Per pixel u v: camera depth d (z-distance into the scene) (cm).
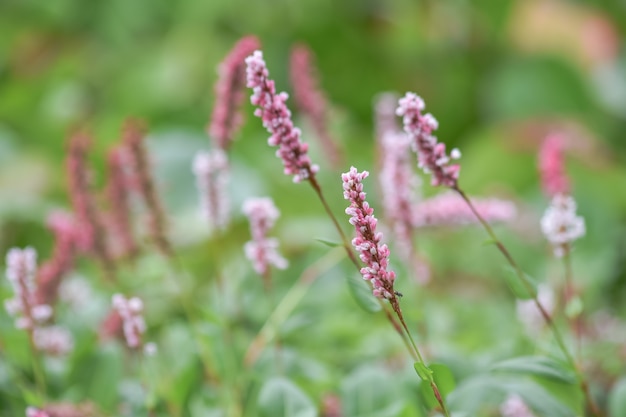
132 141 81
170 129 206
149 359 83
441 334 96
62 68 213
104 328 86
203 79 214
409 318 85
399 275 88
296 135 66
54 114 194
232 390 79
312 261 108
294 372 82
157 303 95
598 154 190
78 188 83
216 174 80
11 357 81
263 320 92
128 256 87
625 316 127
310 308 96
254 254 78
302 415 73
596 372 86
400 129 93
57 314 87
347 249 67
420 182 79
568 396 79
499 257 137
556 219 75
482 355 87
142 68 215
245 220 135
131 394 80
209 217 80
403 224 80
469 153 200
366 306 69
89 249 84
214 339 84
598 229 144
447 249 133
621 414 76
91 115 197
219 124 78
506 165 189
